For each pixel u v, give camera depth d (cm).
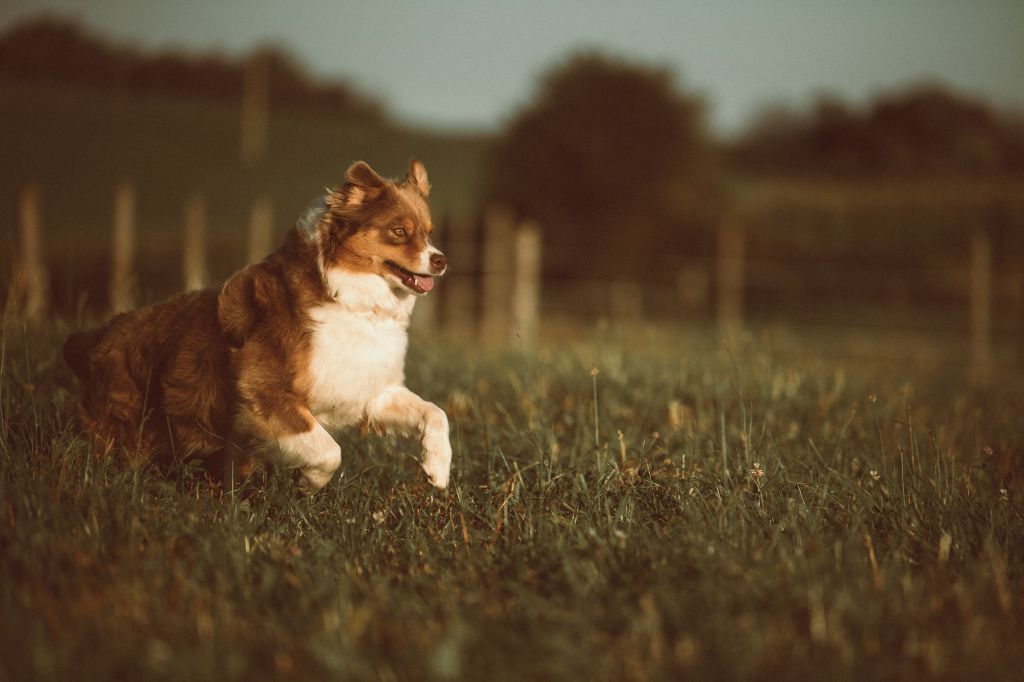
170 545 413
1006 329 2220
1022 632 351
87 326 693
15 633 327
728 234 1881
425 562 423
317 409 512
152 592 370
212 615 358
